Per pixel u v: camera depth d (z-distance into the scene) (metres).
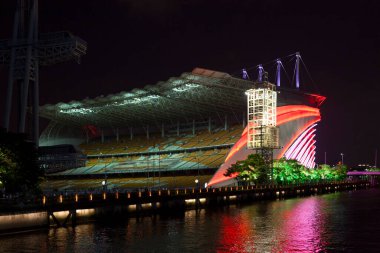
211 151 151.25
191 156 154.00
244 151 141.88
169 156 162.12
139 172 152.62
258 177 123.06
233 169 125.38
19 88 99.50
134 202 71.56
